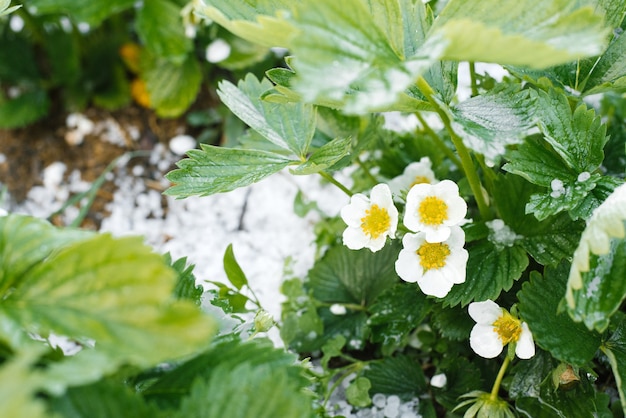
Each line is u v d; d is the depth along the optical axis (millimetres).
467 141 493
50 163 826
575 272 470
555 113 532
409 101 512
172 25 783
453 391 599
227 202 791
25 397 401
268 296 701
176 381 482
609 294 488
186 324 427
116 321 433
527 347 527
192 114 833
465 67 771
